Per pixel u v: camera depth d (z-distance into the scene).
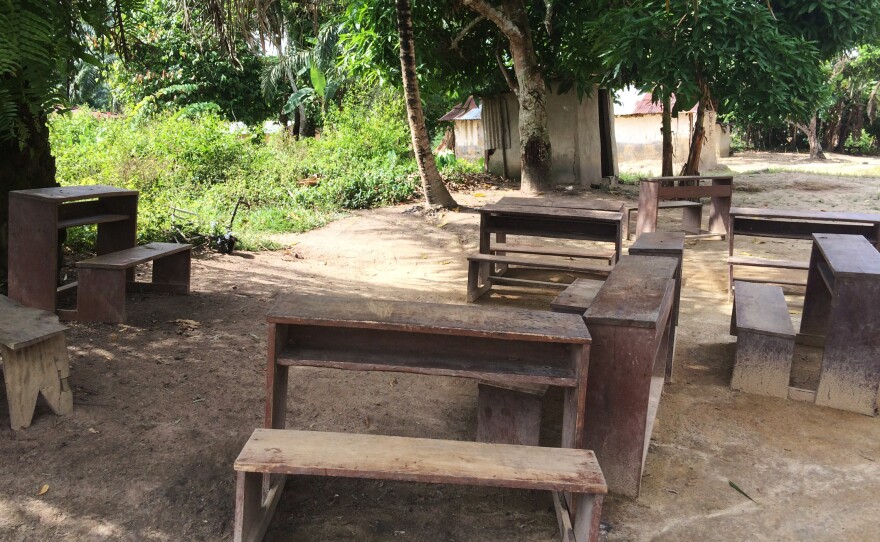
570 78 14.86
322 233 9.74
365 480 3.27
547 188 13.92
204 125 14.29
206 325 5.45
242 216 10.19
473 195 13.52
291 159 14.70
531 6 14.45
